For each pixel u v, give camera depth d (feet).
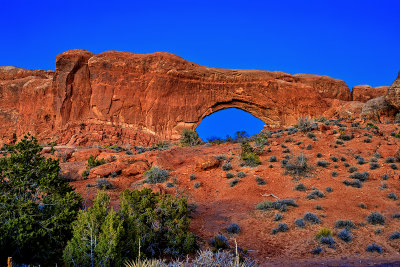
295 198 50.49
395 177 54.75
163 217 36.81
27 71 282.77
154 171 65.67
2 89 262.47
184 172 66.80
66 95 190.80
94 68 196.75
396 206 45.52
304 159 63.77
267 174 60.75
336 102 220.64
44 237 31.01
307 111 212.02
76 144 169.07
